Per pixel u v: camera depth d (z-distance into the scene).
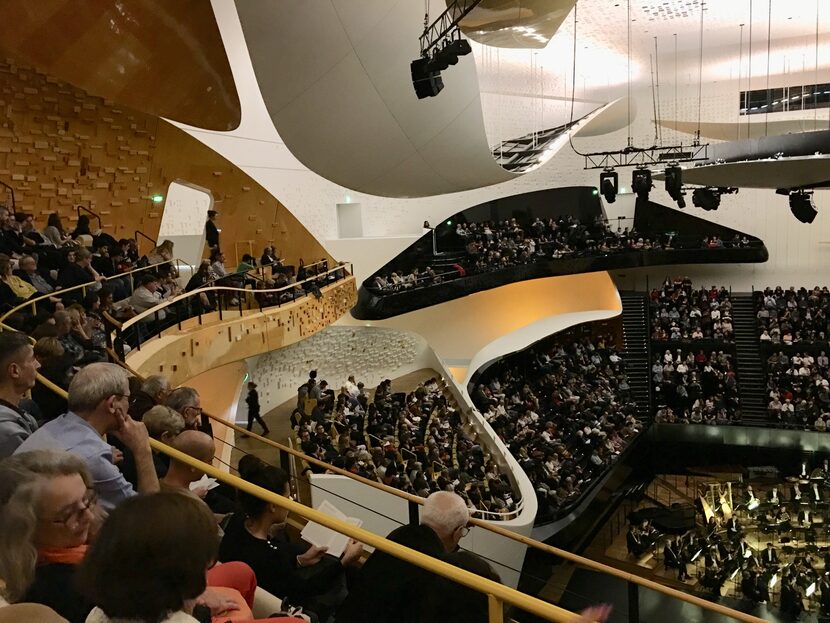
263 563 3.27
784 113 29.41
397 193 16.94
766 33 24.94
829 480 20.86
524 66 28.09
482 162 16.31
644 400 26.08
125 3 10.79
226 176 18.61
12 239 8.60
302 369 20.42
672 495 21.98
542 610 2.13
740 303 27.97
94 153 14.84
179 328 10.75
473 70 13.76
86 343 6.17
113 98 12.88
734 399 24.20
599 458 18.97
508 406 21.50
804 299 26.91
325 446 12.73
